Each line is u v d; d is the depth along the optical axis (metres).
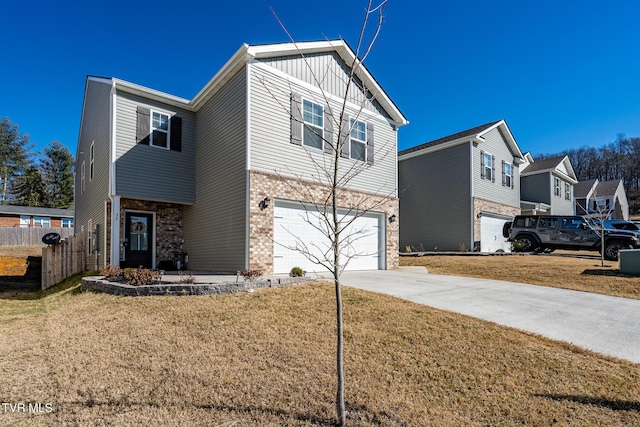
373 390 3.66
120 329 5.25
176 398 3.45
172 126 11.44
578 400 3.54
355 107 12.12
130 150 10.55
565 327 5.67
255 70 9.55
